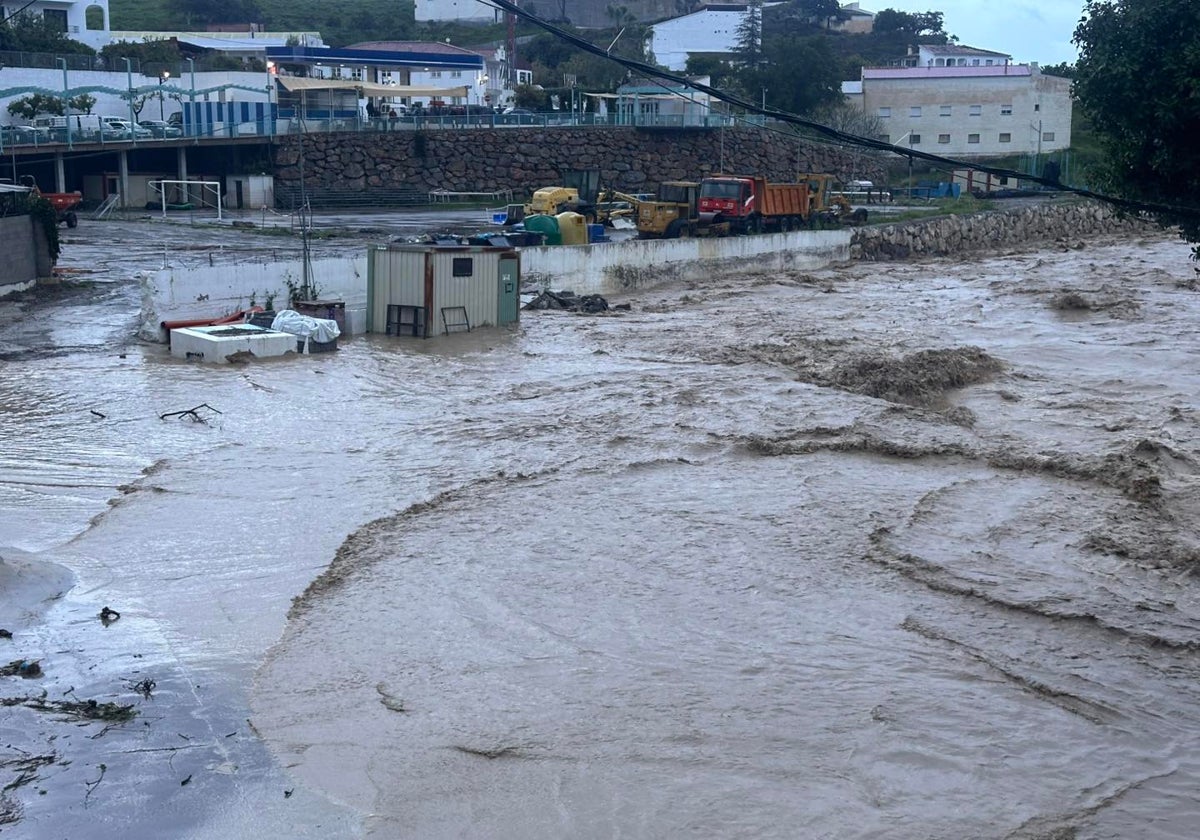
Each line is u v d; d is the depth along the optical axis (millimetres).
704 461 18000
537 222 43000
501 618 12062
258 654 11250
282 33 106375
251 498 15906
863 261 53125
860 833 8445
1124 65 11617
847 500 16047
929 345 28984
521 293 35625
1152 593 13000
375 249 29031
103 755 9375
